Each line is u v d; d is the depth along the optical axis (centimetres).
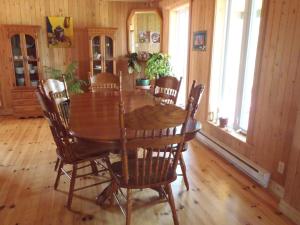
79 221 201
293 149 202
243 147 288
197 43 387
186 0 410
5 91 511
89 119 206
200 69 383
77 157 208
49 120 206
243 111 313
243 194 240
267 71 246
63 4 507
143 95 313
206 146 357
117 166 199
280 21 228
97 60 523
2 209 214
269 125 247
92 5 521
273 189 243
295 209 202
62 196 234
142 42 545
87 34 527
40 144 360
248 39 294
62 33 516
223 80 350
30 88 482
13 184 253
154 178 179
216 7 332
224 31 341
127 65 559
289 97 222
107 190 222
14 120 479
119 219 204
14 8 485
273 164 244
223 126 336
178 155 182
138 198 231
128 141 160
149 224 199
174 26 495
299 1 207
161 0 512
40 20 502
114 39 519
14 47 471
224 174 278
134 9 529
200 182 261
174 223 192
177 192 242
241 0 309
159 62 493
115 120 203
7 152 331
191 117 219
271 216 210
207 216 209
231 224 200
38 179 264
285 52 224
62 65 530
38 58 485
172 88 304
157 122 156
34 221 200
